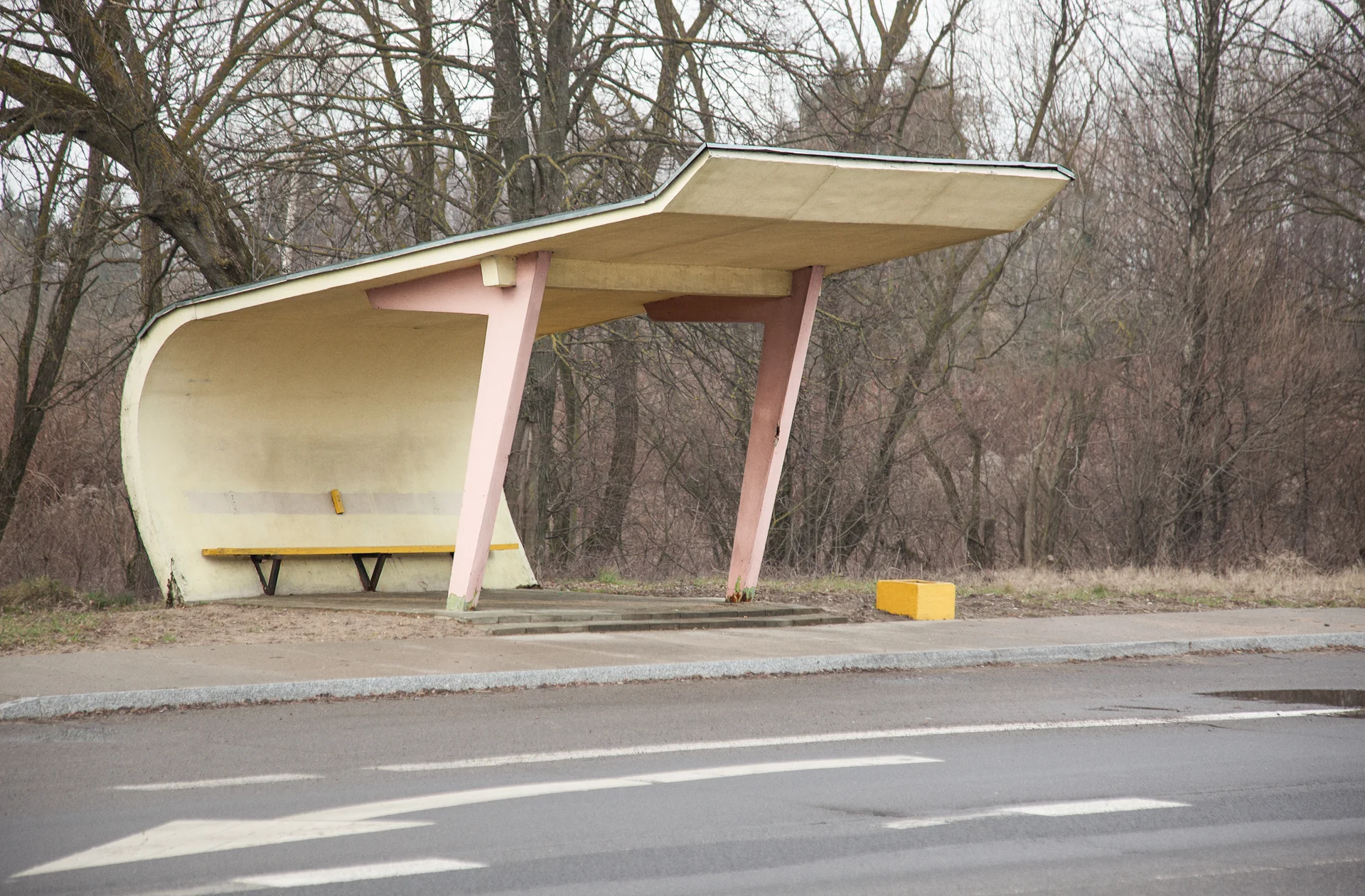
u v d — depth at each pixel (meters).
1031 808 7.65
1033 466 40.56
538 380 29.98
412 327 20.06
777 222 13.91
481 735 9.70
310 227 28.48
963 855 6.60
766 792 7.97
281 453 20.09
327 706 10.98
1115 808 7.69
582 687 12.28
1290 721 10.97
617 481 37.19
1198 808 7.71
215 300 17.53
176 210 23.78
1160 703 11.98
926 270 38.88
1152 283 38.94
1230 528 38.56
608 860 6.41
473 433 16.25
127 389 18.80
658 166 29.77
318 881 6.00
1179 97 37.31
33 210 24.08
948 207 14.05
